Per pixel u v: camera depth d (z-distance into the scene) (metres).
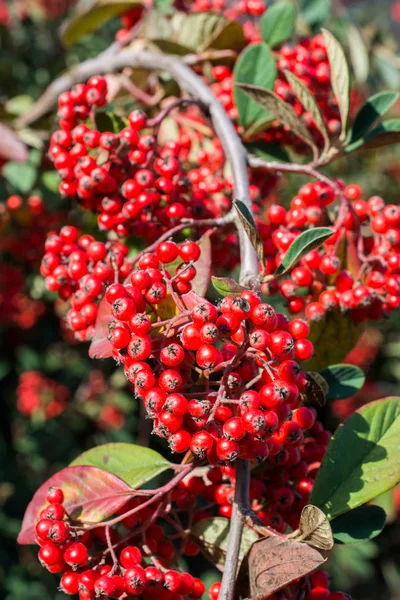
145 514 0.32
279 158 0.41
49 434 0.86
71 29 0.51
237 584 0.30
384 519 0.32
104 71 0.45
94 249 0.34
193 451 0.29
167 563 0.32
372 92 0.73
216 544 0.33
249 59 0.40
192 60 0.44
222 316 0.29
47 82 0.78
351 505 0.31
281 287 0.35
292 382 0.29
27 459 0.85
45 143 0.47
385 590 1.04
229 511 0.33
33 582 0.77
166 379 0.29
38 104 0.49
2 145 0.44
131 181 0.35
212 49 0.44
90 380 0.88
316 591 0.31
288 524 0.33
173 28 0.46
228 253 0.38
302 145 0.41
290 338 0.29
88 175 0.35
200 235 0.37
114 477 0.32
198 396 0.30
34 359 0.86
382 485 0.31
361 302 0.35
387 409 0.32
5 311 0.67
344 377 0.35
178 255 0.33
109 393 0.88
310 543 0.29
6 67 0.76
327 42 0.37
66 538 0.30
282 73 0.41
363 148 0.38
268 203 0.72
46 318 0.88
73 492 0.32
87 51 0.80
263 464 0.33
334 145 0.38
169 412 0.29
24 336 0.86
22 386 0.86
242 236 0.34
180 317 0.29
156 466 0.33
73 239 0.35
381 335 0.91
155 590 0.31
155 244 0.34
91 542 0.32
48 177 0.50
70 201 0.51
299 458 0.33
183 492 0.34
